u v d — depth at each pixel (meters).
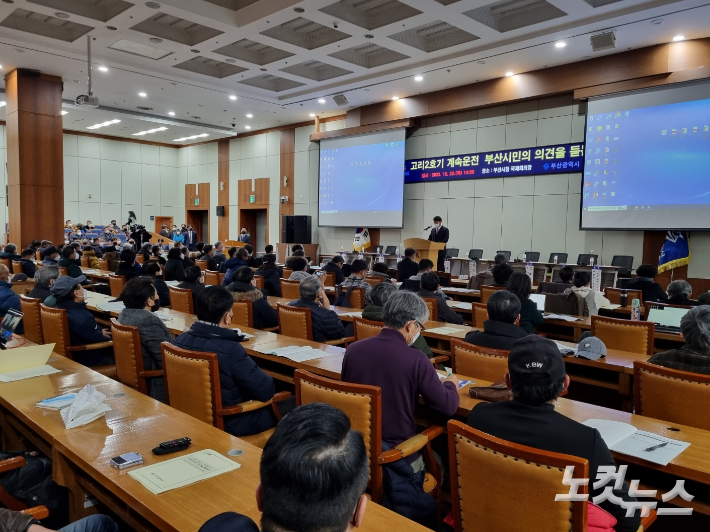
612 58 9.43
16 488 1.92
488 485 1.46
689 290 4.84
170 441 1.77
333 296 7.30
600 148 9.81
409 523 1.38
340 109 14.29
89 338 3.86
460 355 2.89
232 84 12.23
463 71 10.55
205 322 2.76
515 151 11.45
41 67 11.02
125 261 7.10
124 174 20.48
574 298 5.29
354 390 1.97
